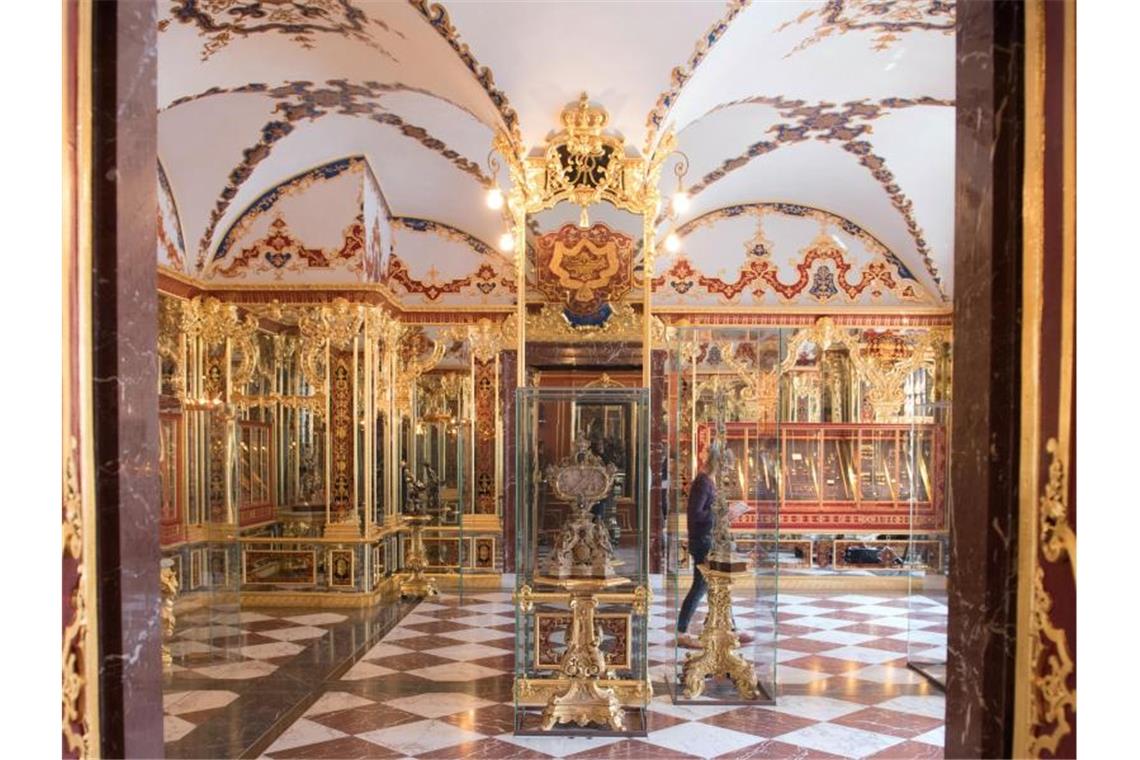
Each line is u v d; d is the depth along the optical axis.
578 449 5.66
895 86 7.07
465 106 6.29
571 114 5.88
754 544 6.45
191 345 9.01
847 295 10.34
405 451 10.63
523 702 5.45
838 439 10.77
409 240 10.43
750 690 6.13
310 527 9.67
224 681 6.49
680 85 5.76
